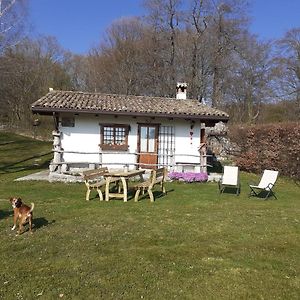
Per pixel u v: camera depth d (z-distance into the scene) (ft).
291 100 117.50
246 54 122.72
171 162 51.67
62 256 17.95
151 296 13.97
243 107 125.18
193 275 15.99
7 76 93.61
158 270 16.44
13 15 58.39
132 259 17.71
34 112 47.57
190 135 52.11
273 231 23.22
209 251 19.19
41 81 149.07
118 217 25.91
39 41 149.89
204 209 29.35
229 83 123.75
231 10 120.26
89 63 155.02
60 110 45.75
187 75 124.36
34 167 58.23
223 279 15.66
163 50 128.36
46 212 26.94
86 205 29.91
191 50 123.44
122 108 48.19
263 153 57.16
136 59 132.98
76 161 48.78
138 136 50.80
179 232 22.44
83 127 49.32
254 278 15.87
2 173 50.47
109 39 144.25
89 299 13.66
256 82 123.75
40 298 13.65
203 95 124.57
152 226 23.68
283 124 53.42
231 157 71.82
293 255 18.94
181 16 123.95
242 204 31.91
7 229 22.31
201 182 44.52
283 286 15.19
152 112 47.78
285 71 119.14
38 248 19.03
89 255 18.15
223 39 122.11
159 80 127.34
